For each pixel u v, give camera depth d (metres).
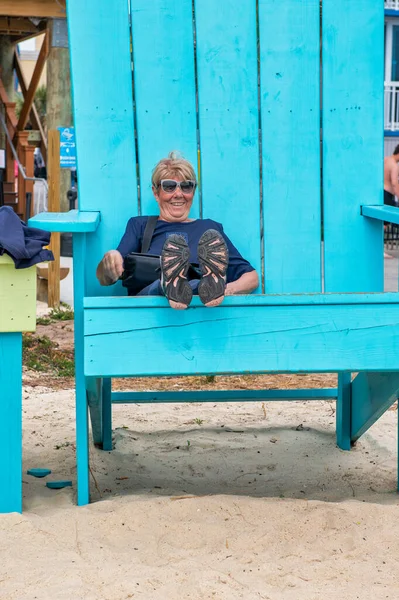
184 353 2.84
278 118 3.75
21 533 2.71
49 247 8.48
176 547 2.68
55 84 13.66
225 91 3.73
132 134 3.65
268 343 2.85
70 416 4.68
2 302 2.88
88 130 3.62
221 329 2.84
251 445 4.23
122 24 3.66
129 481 3.62
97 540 2.71
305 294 2.86
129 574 2.43
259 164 3.74
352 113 3.77
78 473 3.07
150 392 4.03
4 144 13.49
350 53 3.77
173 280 2.72
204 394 4.05
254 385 5.60
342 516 2.88
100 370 2.82
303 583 2.42
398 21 19.78
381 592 2.36
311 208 3.75
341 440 4.17
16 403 2.94
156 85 3.68
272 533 2.77
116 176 3.63
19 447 2.95
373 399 3.73
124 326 2.82
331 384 5.61
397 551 2.65
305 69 3.76
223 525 2.81
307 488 3.52
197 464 3.91
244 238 3.73
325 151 3.75
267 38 3.74
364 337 2.87
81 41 3.63
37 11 10.44
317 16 3.76
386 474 3.74
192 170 3.52
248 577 2.45
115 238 3.61
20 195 12.39
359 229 3.76
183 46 3.71
